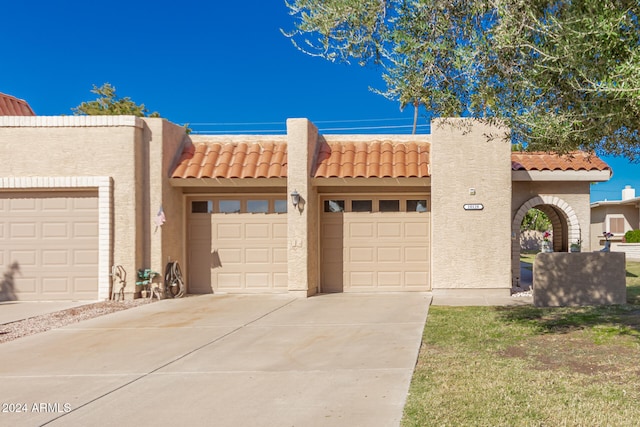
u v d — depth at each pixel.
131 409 4.50
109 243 11.44
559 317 8.67
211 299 11.85
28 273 11.70
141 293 11.75
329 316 9.30
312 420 4.13
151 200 11.88
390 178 12.00
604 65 4.61
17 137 11.59
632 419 3.98
